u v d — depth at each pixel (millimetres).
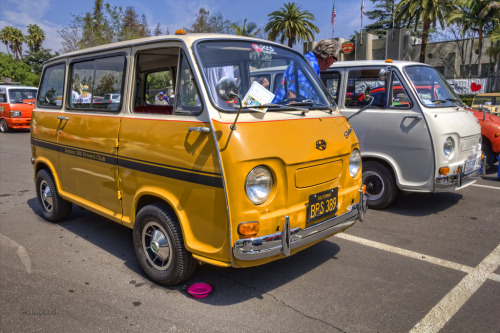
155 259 3781
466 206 6059
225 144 2957
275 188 3137
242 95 3555
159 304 3443
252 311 3311
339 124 3869
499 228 5125
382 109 5711
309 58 5012
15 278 3975
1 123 18516
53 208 5430
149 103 4543
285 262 4230
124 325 3143
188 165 3184
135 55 3896
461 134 5469
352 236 4922
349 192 3842
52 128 5074
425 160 5352
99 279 3932
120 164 3906
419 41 47281
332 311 3289
